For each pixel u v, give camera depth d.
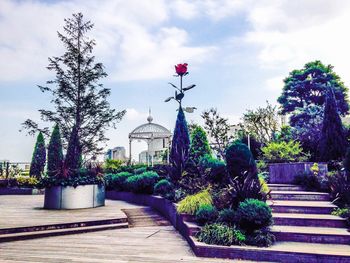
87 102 10.09
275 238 4.90
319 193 7.25
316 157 11.72
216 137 12.48
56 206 8.93
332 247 4.51
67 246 5.23
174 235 6.18
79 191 9.09
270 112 15.51
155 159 20.52
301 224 5.52
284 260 4.27
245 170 6.11
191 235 5.38
